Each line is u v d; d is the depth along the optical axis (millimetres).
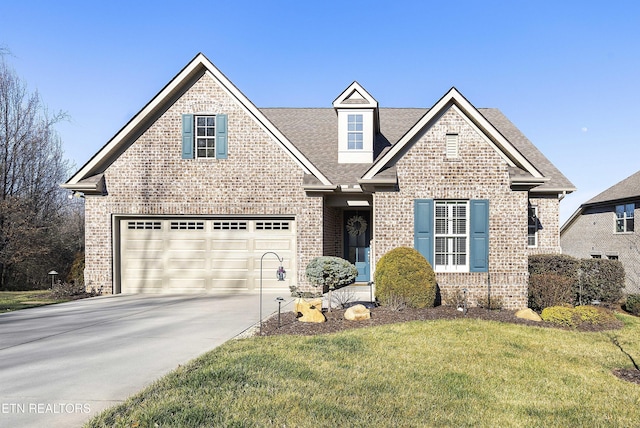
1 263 24031
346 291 13359
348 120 16578
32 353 7289
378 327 8992
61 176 29266
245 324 9570
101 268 14625
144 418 4527
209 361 6566
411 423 4742
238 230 14875
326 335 8391
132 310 11492
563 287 11797
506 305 12180
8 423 4570
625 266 22531
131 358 6957
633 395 5848
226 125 14711
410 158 12672
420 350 7480
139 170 14711
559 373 6645
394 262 11227
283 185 14602
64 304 12711
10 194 26109
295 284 14719
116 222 14812
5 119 26219
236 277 14836
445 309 11031
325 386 5684
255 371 6105
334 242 16641
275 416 4695
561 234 29703
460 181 12594
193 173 14688
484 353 7453
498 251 12406
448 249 12680
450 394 5668
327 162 16516
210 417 4602
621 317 11531
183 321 9945
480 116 12438
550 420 5031
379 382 5941
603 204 24406
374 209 12727
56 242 26250
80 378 5996
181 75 14492
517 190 12508
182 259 14922
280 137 14523
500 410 5273
